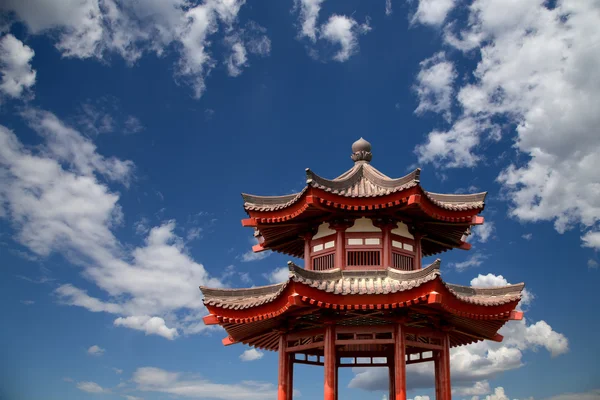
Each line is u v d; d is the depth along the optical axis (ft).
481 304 85.25
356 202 89.15
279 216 94.32
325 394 85.20
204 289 92.12
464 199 96.17
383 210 90.17
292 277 80.02
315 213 92.94
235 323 90.38
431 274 79.51
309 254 96.99
